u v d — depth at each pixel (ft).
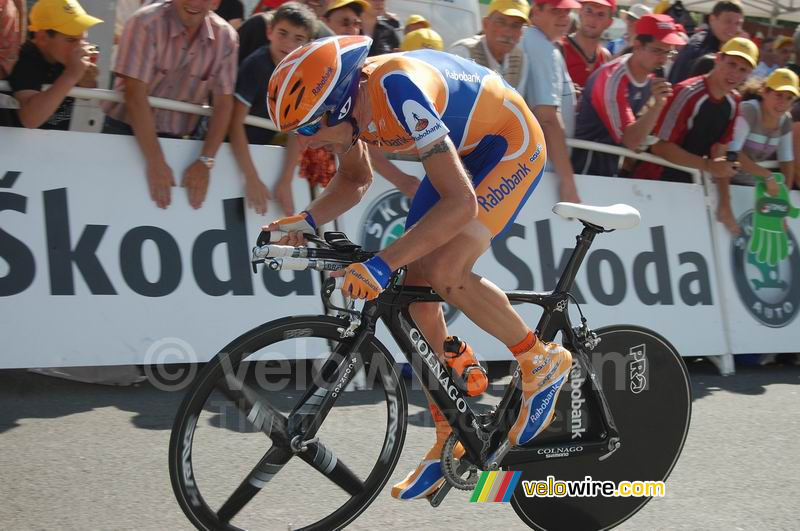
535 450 10.61
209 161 16.34
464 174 8.71
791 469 13.88
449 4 26.68
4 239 14.96
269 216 16.88
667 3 29.50
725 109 20.11
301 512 10.30
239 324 16.29
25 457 12.42
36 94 15.16
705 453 14.40
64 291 15.26
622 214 10.38
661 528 11.49
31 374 16.02
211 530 9.59
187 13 15.66
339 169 10.73
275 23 16.38
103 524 10.54
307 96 8.59
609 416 11.02
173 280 15.97
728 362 20.06
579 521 11.20
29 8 19.48
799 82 23.20
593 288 18.92
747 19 36.83
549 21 18.53
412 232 8.59
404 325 9.78
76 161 15.57
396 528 10.92
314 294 16.96
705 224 20.48
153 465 12.44
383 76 8.96
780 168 21.75
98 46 20.85
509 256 18.16
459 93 9.66
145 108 15.83
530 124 10.39
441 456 10.16
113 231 15.66
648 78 20.16
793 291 21.45
